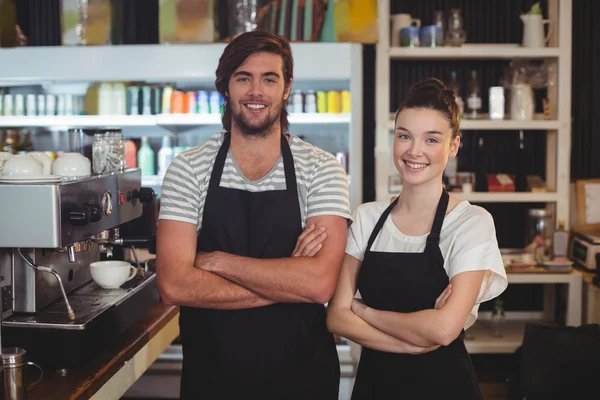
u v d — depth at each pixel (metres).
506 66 4.33
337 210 2.02
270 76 1.98
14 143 4.05
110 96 4.01
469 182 4.22
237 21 3.94
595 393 3.30
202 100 3.97
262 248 2.03
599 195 4.23
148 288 2.55
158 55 3.82
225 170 2.04
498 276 1.90
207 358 2.02
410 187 1.93
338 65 3.80
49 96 4.00
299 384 2.03
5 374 1.72
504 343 3.93
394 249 1.93
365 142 4.41
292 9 3.92
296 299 1.95
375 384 1.95
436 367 1.88
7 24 4.17
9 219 1.93
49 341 1.99
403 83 4.41
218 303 1.95
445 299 1.82
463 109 4.26
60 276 2.27
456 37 4.09
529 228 4.20
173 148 4.15
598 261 3.82
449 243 1.88
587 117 4.40
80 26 3.97
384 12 4.00
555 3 4.09
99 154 2.40
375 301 1.94
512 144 4.43
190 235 2.01
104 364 2.08
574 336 3.32
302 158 2.07
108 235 2.39
